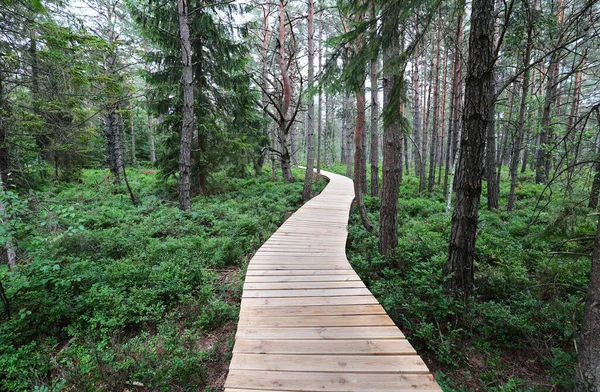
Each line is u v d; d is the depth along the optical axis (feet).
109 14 46.42
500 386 10.30
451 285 15.05
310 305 12.55
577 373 8.67
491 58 13.07
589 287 8.46
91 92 28.32
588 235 12.75
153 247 21.31
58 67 23.27
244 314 11.80
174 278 16.87
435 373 11.28
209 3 37.14
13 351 12.09
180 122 39.86
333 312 11.95
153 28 34.91
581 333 8.64
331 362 8.95
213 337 13.43
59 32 22.22
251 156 51.57
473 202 14.35
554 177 12.98
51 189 34.81
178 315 14.67
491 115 37.35
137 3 33.99
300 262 17.78
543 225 25.44
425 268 17.57
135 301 14.92
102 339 13.06
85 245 20.66
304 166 99.30
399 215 34.45
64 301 14.74
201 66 41.14
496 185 38.50
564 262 17.21
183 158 32.45
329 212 31.83
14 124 23.88
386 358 9.12
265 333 10.47
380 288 15.89
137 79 80.69
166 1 33.86
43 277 15.84
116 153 50.62
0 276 15.90
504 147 43.32
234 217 30.35
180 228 26.08
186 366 10.96
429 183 51.34
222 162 44.65
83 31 24.32
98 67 26.58
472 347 12.53
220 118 45.73
